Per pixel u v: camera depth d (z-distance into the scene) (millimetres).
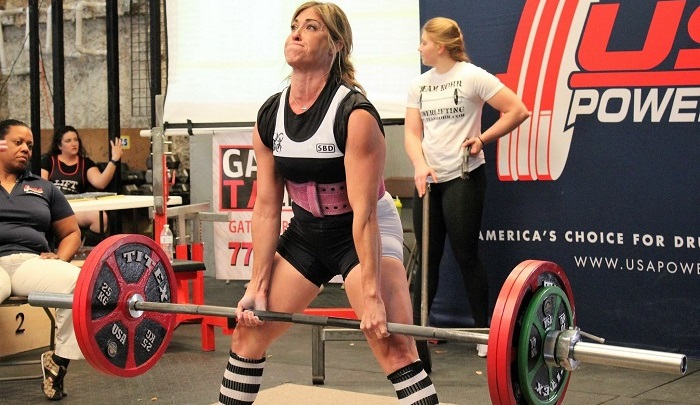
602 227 4301
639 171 4191
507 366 2209
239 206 5180
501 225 4559
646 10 4125
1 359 4441
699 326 4090
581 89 4309
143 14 7477
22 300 3850
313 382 3896
